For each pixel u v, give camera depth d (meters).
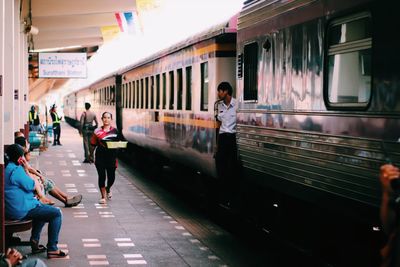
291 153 7.90
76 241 9.30
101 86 31.25
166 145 15.68
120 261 8.15
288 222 9.45
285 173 8.16
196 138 12.48
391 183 4.06
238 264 8.05
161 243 9.22
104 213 11.70
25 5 19.47
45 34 29.72
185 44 13.27
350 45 6.36
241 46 9.85
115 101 25.31
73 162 21.56
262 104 8.91
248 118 9.53
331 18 6.74
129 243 9.20
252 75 9.47
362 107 6.09
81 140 34.88
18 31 15.45
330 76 6.81
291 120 7.85
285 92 8.05
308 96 7.34
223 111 10.64
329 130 6.80
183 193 14.51
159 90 16.73
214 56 11.22
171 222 10.89
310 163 7.34
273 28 8.46
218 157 10.77
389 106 5.61
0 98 7.66
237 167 10.61
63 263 8.05
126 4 21.50
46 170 18.97
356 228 7.69
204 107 12.07
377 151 5.80
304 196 7.66
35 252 8.64
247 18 9.56
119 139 12.98
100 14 26.11
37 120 27.00
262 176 9.12
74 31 30.00
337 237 8.37
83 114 21.28
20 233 9.91
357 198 6.25
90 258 8.30
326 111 6.87
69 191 14.62
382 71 5.73
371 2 5.92
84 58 25.73
